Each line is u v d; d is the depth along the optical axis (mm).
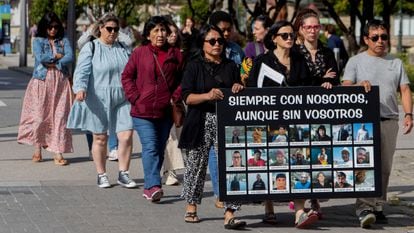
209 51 12836
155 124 14469
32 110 18406
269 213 12992
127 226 12766
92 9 67000
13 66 62688
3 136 23094
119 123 15703
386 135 12836
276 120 12289
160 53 14391
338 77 12969
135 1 67812
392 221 13289
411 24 94625
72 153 19984
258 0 39875
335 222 13188
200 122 12898
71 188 15688
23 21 61344
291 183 12344
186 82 12820
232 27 14750
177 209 14062
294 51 12742
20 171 17531
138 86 14414
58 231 12375
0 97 35688
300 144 12336
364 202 12828
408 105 12883
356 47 43750
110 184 16031
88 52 15773
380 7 65562
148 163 14469
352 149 12414
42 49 18250
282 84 12562
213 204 14562
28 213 13578
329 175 12391
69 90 18469
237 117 12227
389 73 12820
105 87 15664
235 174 12258
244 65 13656
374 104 12391
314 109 12336
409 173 17359
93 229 12531
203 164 13047
